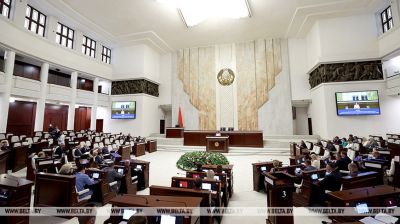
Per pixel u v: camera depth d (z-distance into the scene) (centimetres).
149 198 302
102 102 1750
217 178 495
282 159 1064
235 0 1208
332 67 1271
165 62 1980
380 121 1165
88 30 1513
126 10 1304
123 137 1398
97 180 505
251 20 1420
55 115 1559
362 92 1180
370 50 1202
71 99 1445
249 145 1311
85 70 1533
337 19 1277
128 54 1792
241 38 1706
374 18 1220
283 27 1516
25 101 1332
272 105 1652
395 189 351
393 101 1151
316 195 468
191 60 1880
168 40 1745
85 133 1466
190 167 816
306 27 1442
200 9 1296
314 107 1462
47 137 1105
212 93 1798
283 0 1192
